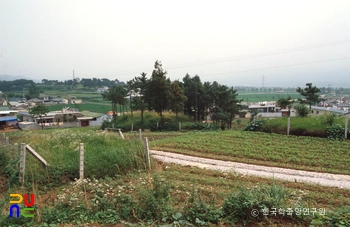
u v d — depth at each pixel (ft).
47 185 29.58
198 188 28.07
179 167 39.86
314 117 69.87
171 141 63.16
